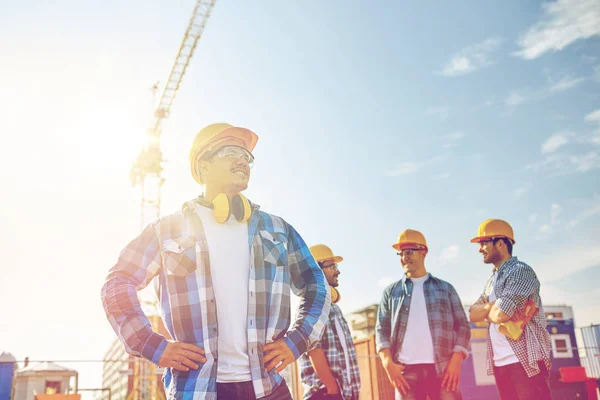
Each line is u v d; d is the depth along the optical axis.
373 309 28.81
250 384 2.14
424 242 5.15
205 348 2.12
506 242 4.64
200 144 2.50
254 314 2.24
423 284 5.05
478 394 15.27
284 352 2.18
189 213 2.40
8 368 12.48
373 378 10.51
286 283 2.39
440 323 4.86
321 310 2.36
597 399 15.48
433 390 4.77
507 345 4.33
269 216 2.54
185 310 2.19
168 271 2.25
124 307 2.13
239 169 2.45
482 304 4.52
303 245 2.57
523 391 4.18
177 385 2.09
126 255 2.28
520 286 4.28
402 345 4.92
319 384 4.62
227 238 2.36
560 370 15.68
